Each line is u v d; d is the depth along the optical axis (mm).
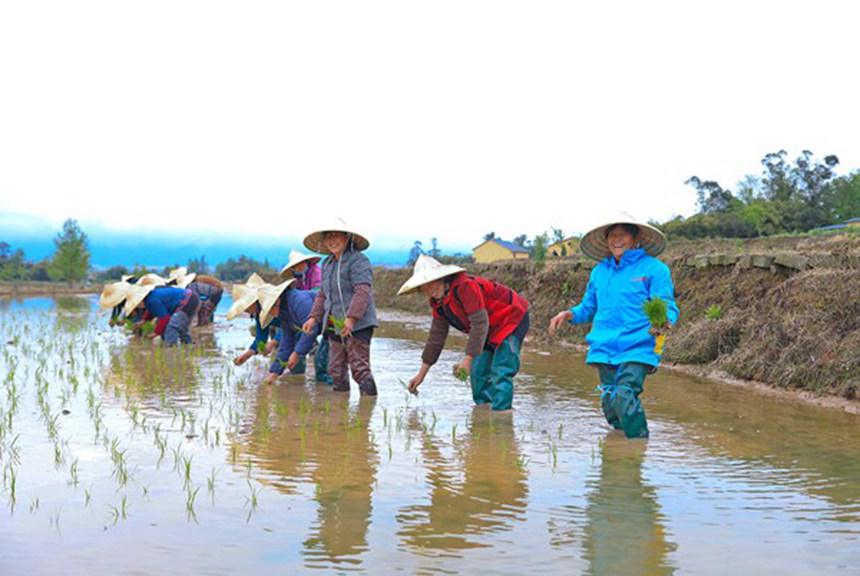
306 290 8805
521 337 6730
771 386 7805
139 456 4664
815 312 8086
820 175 84875
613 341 5781
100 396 6996
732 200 82375
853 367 7055
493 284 6648
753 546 3164
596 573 2867
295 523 3428
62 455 4676
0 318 20219
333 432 5516
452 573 2861
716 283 10852
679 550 3115
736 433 5539
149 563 2941
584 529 3375
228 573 2848
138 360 10062
